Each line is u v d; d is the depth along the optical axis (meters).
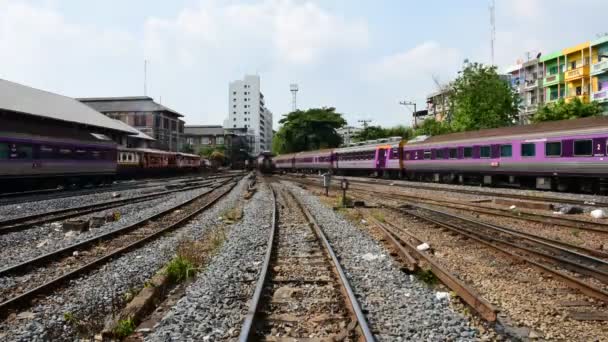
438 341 4.67
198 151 109.38
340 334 4.80
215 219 15.18
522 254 8.98
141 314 5.67
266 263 7.80
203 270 7.95
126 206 19.27
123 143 51.22
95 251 9.98
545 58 49.69
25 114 29.97
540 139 23.08
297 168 72.25
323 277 7.33
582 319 5.43
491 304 5.65
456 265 8.19
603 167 19.69
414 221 13.90
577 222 12.72
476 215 15.15
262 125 172.50
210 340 4.78
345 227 12.80
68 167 28.06
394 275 7.42
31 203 19.62
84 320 5.64
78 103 47.31
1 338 5.09
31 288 7.16
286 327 5.18
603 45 42.31
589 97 43.06
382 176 43.84
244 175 64.56
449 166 31.23
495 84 45.81
